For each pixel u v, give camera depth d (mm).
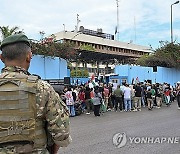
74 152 6539
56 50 20219
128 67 29141
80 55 25625
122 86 17391
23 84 1847
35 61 18422
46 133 1918
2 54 1955
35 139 1824
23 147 1789
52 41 21000
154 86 19156
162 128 9898
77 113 14992
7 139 1784
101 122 11914
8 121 1800
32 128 1814
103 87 16719
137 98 17047
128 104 17141
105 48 56344
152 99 17656
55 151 2018
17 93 1824
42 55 18875
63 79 20219
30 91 1837
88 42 51688
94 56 27844
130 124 11070
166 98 20281
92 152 6543
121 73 28969
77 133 9148
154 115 14328
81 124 11391
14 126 1798
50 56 19375
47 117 1870
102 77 25625
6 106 1818
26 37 1991
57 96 1949
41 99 1855
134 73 29500
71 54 21797
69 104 14266
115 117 13750
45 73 19141
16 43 1931
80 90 16031
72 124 11453
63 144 1911
